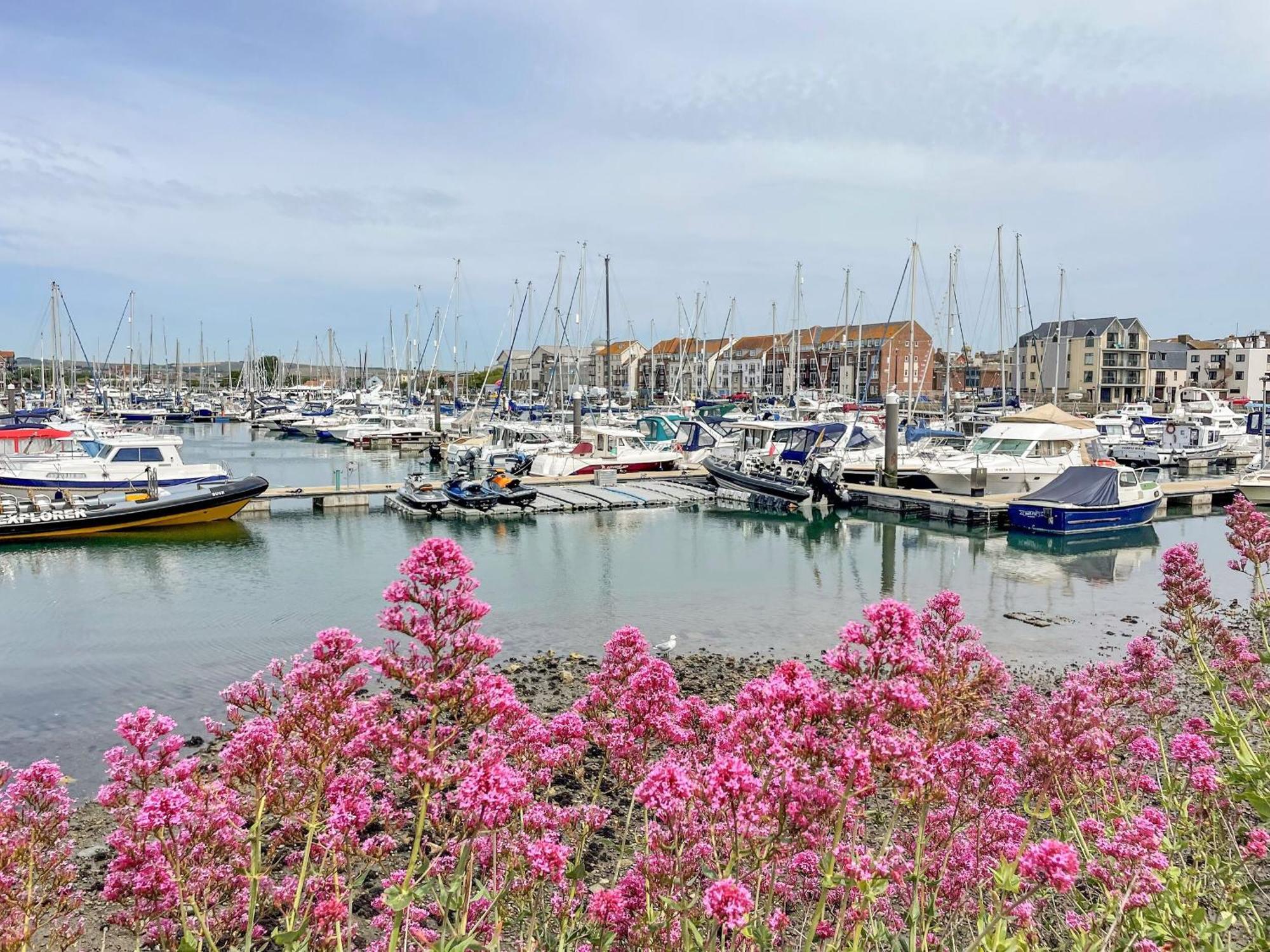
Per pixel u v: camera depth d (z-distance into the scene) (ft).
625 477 139.54
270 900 15.67
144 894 13.91
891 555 87.92
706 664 51.03
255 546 88.28
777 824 13.20
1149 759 20.97
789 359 366.02
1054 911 17.38
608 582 74.13
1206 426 185.37
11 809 14.58
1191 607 21.71
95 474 105.70
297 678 14.11
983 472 118.83
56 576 74.13
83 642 55.06
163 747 14.26
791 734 12.96
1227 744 19.75
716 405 239.50
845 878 12.25
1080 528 98.07
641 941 13.64
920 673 13.44
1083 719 16.61
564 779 32.45
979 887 15.75
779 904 15.55
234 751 14.06
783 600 68.54
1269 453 173.47
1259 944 14.62
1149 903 14.11
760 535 98.99
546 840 14.52
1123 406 293.64
